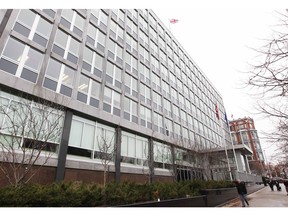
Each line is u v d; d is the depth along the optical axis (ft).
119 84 65.31
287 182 62.39
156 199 29.73
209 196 39.55
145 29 96.43
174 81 110.22
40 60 43.19
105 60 61.46
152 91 83.66
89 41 58.29
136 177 58.13
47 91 40.98
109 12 70.95
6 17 39.47
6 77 35.42
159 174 66.90
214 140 146.72
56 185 25.03
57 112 37.47
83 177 43.19
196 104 132.05
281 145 21.49
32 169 34.40
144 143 68.44
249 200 51.65
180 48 135.23
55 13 50.16
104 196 25.09
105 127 54.65
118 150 54.65
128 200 26.63
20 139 30.48
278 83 14.82
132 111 67.92
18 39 40.01
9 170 30.73
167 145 75.87
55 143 40.19
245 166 132.87
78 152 44.60
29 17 43.86
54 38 47.57
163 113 86.84
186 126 105.60
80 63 51.98
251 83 15.64
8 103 34.58
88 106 49.75
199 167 72.69
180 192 35.29
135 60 79.71
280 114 16.52
